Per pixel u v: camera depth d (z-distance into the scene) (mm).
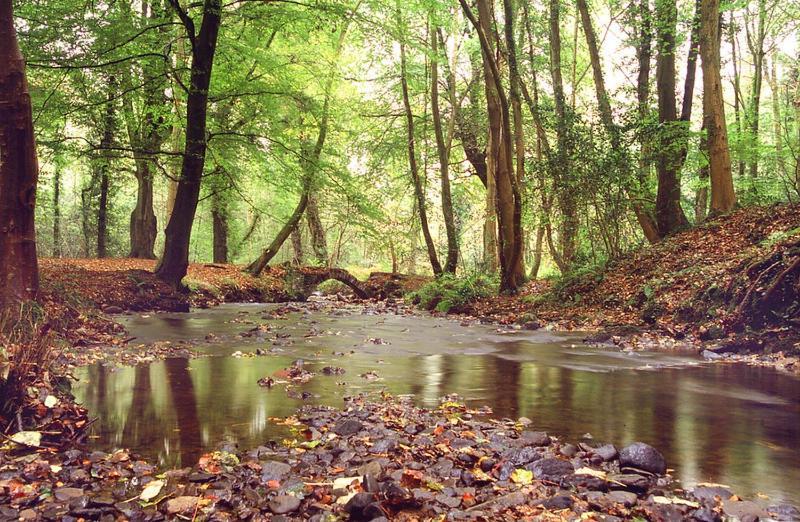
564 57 27766
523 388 6027
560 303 14891
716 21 15344
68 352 7422
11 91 6426
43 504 2891
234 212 33969
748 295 9727
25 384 4242
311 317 14625
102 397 5254
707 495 3061
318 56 17094
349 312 16609
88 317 9500
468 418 4707
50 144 13875
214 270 21469
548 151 16875
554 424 4574
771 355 8180
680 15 18922
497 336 11078
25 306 5996
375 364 7508
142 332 10016
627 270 14664
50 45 12961
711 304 10578
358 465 3479
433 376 6691
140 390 5574
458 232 35562
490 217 23969
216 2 13656
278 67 16078
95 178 27000
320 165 17219
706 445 4016
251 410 4824
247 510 2820
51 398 4320
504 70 23406
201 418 4551
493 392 5816
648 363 7836
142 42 14344
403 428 4324
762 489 3199
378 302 21641
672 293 11844
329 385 6000
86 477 3252
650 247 15383
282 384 5996
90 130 18516
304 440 3980
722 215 14922
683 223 16266
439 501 2945
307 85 19406
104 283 13344
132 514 2783
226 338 9742
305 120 18891
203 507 2850
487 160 24734
